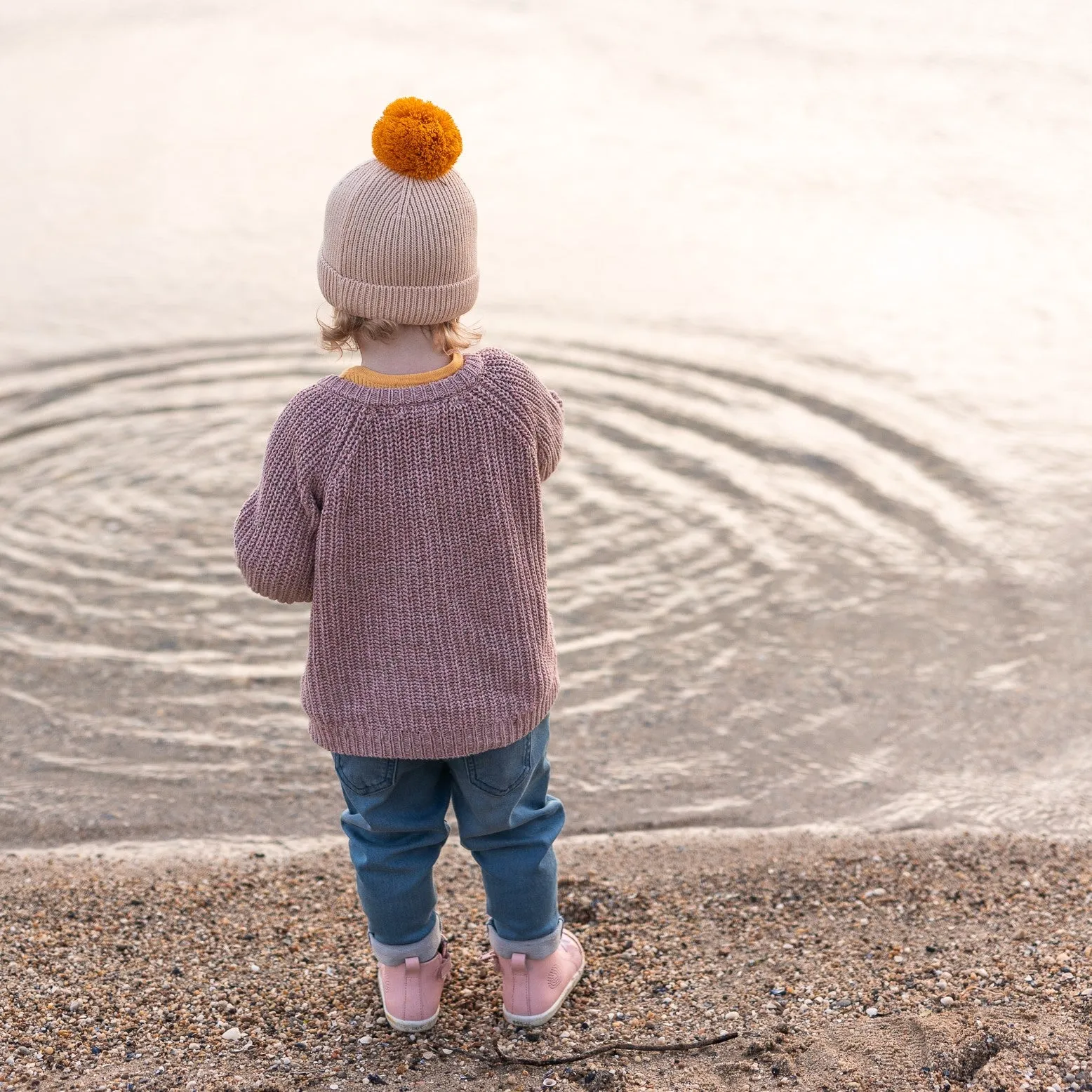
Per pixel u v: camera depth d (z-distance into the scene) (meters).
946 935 2.94
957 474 5.94
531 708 2.22
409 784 2.34
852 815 3.85
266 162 10.59
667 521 5.66
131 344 7.43
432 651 2.15
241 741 4.31
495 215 9.41
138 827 3.85
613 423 6.51
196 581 5.29
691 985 2.76
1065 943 2.81
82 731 4.34
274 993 2.75
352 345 2.17
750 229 9.14
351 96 12.20
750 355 7.21
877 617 4.93
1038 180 9.84
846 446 6.24
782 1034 2.50
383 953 2.53
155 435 6.50
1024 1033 2.41
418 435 2.05
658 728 4.36
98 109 11.87
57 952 2.93
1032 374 6.96
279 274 8.45
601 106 11.87
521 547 2.17
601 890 3.31
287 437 2.08
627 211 9.50
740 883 3.36
